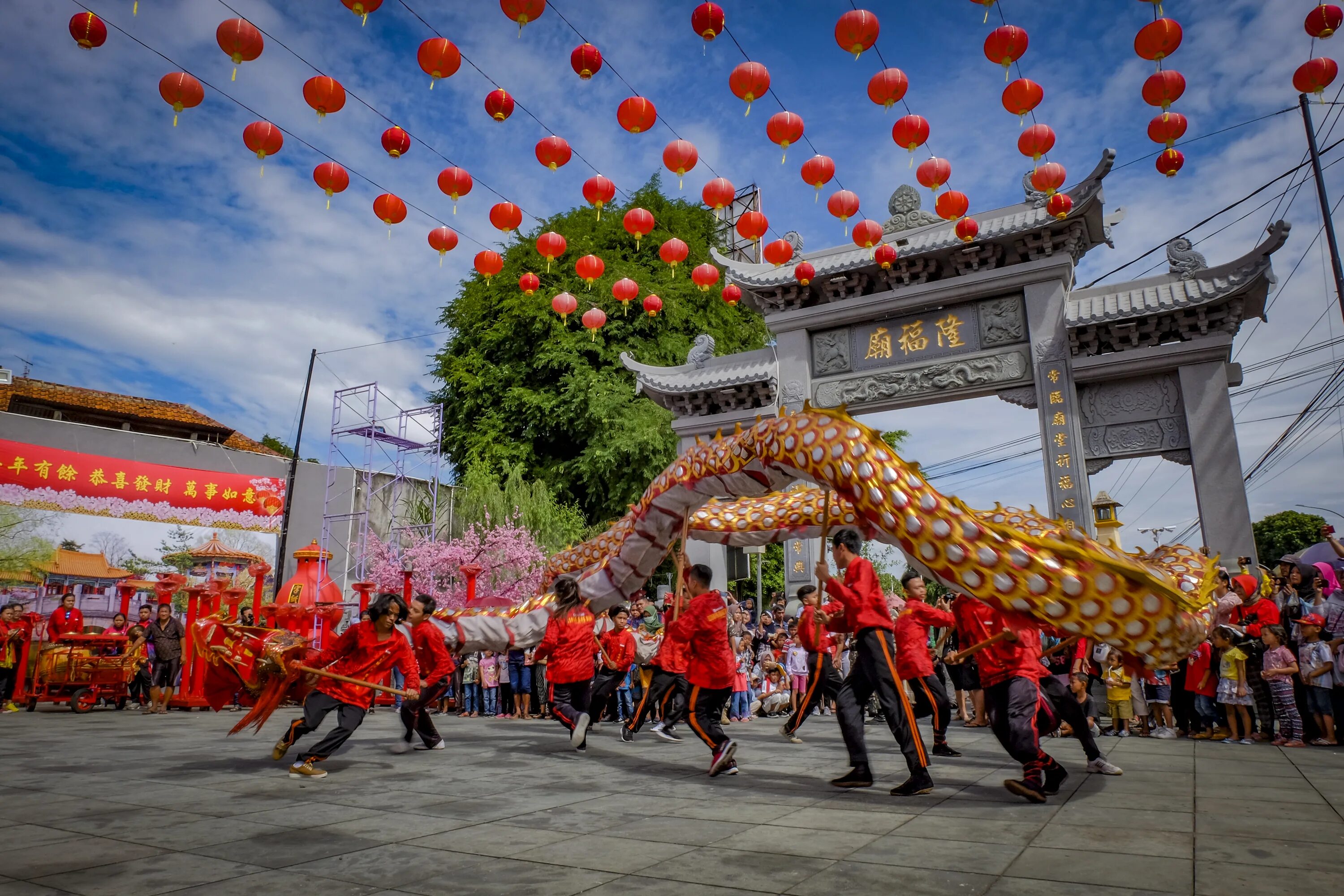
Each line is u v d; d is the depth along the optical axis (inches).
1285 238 464.8
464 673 482.6
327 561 754.8
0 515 636.7
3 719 426.6
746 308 1051.3
